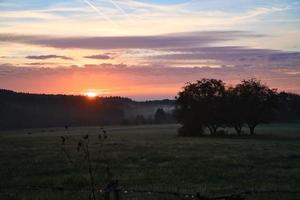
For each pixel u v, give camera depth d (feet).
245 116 350.64
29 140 270.67
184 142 227.20
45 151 155.53
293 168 96.22
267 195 60.34
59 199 54.75
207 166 99.09
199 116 353.31
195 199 54.54
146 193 61.16
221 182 75.25
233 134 360.69
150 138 292.61
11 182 76.95
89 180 72.79
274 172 88.02
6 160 119.55
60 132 442.09
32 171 93.20
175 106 369.50
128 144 197.77
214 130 359.05
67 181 72.38
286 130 433.89
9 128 623.36
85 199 52.21
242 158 118.52
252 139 287.69
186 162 108.47
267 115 351.25
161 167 97.71
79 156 126.00
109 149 158.20
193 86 360.48
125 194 60.03
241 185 71.31
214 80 361.92
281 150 155.43
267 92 352.90
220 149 161.58
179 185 71.31
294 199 57.72
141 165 101.96
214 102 355.97
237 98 355.77
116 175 82.84
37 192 60.90
